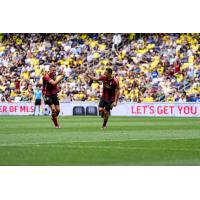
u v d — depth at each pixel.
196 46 72.69
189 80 71.31
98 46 77.00
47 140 30.47
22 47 79.44
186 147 26.73
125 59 75.12
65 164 21.55
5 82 78.50
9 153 24.31
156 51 74.19
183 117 62.72
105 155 23.73
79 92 74.88
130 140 30.48
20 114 73.00
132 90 72.75
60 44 78.38
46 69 77.81
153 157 23.19
